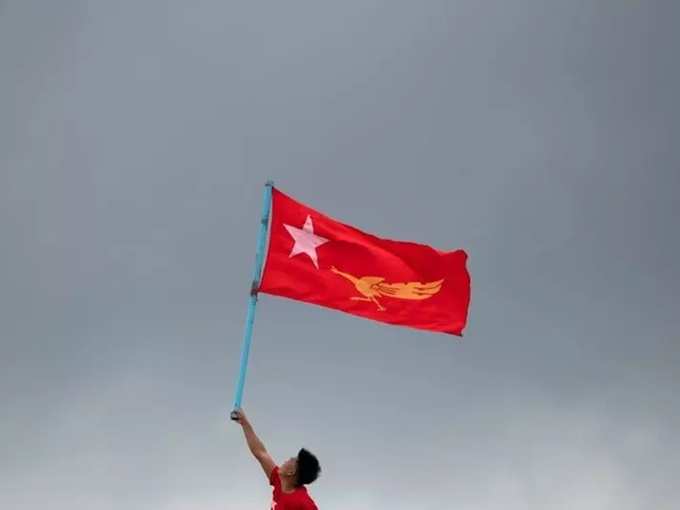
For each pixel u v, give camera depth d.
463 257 33.34
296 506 26.97
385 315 32.78
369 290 32.94
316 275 32.72
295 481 27.36
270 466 28.00
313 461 27.38
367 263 33.19
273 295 32.38
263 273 32.47
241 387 30.22
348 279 32.97
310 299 32.47
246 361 30.97
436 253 33.34
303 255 32.81
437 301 33.12
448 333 33.16
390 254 33.34
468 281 33.41
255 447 28.67
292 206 33.31
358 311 32.69
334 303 32.62
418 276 33.28
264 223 32.94
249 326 31.72
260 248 32.66
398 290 33.09
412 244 33.31
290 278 32.53
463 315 33.25
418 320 33.00
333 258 33.06
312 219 33.31
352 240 33.31
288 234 32.97
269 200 33.19
